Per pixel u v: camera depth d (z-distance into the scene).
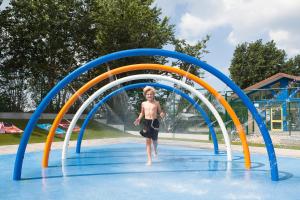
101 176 6.46
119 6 24.94
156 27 27.19
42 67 22.55
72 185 5.65
